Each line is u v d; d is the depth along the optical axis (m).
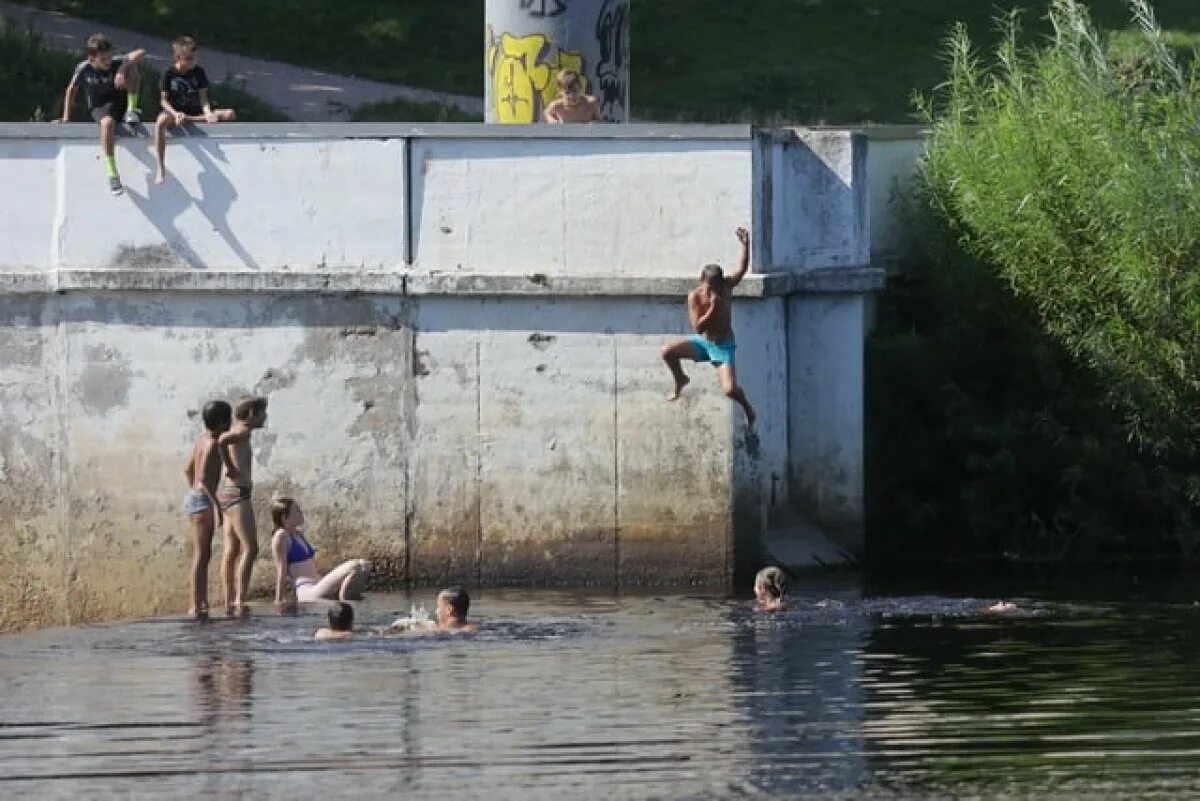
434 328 52.16
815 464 55.88
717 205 51.16
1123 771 31.47
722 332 50.25
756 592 48.97
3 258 52.56
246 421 50.28
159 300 52.38
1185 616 46.62
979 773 31.41
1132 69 61.47
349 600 50.72
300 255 52.09
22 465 53.06
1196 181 56.50
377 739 34.03
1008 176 57.94
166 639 45.12
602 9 59.91
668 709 36.22
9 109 77.38
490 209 51.72
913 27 96.38
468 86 88.94
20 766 32.59
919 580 53.09
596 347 51.78
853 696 37.25
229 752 33.28
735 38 95.50
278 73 88.00
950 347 59.41
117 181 52.03
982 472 58.56
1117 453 57.81
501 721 35.34
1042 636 43.88
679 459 51.69
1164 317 56.62
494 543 52.31
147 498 52.75
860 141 55.44
